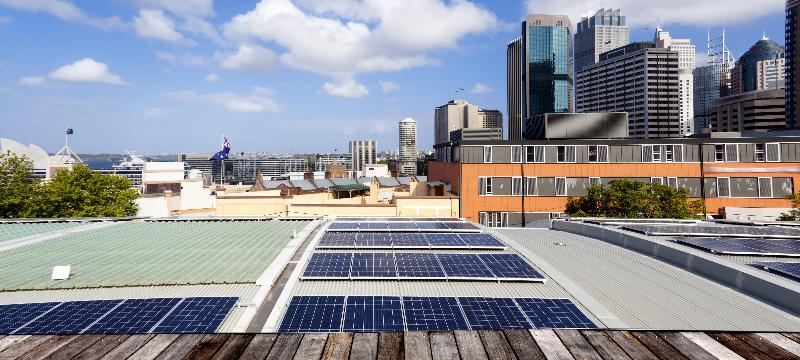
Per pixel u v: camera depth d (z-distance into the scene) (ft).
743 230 89.71
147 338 23.24
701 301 52.60
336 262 65.26
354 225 100.37
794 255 65.98
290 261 66.90
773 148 189.78
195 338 23.26
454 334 23.75
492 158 196.44
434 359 21.27
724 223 108.06
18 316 42.37
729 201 191.42
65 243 78.54
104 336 23.50
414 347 22.36
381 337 23.43
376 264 64.23
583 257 74.28
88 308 44.80
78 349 22.15
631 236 82.02
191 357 21.38
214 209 248.73
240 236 85.51
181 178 409.28
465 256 70.13
